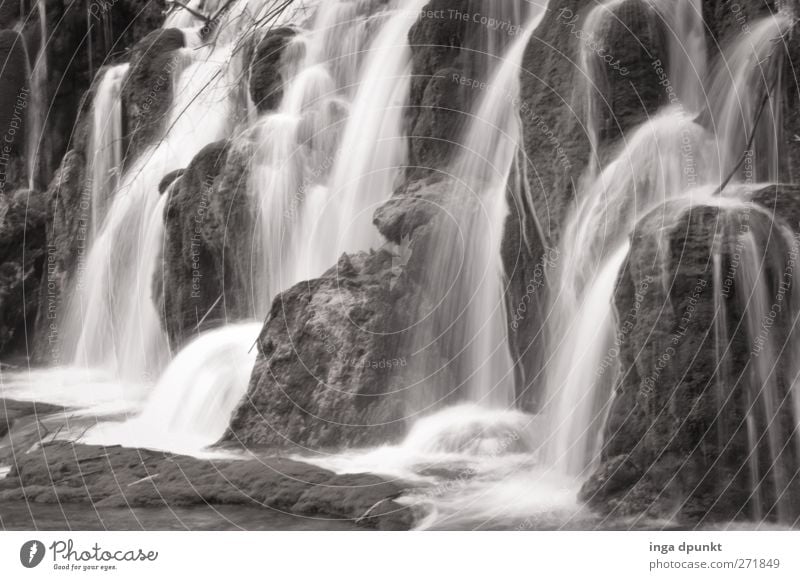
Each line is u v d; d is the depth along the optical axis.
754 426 9.66
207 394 13.89
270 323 12.72
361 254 13.02
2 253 20.83
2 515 10.58
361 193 14.84
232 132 17.64
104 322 18.77
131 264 18.52
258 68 17.41
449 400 12.09
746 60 11.80
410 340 12.28
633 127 12.05
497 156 13.12
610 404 10.40
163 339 17.05
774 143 11.34
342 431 11.91
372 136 15.04
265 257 15.56
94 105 20.94
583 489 10.06
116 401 15.67
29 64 23.11
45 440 13.30
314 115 15.95
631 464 9.87
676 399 9.73
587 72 12.38
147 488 11.05
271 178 15.70
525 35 13.55
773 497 9.60
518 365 11.95
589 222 11.73
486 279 12.42
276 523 10.12
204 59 19.95
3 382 17.58
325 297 12.55
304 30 17.59
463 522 9.76
